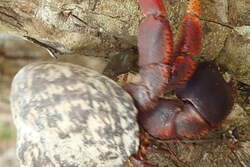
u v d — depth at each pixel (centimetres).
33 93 33
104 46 37
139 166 34
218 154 40
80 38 37
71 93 33
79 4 35
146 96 33
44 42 38
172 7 35
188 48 33
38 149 33
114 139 33
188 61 33
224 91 35
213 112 34
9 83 56
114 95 33
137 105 34
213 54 37
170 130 34
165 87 33
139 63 33
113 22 36
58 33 37
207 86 35
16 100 33
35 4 35
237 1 36
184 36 33
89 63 44
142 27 32
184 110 34
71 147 33
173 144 39
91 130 33
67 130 33
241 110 39
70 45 37
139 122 34
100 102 33
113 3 35
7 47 53
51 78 33
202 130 34
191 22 33
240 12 37
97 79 33
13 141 75
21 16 36
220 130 39
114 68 38
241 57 37
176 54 33
